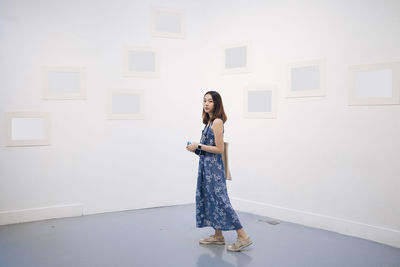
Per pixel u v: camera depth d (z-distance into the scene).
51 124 3.97
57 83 3.97
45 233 3.46
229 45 4.33
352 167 3.43
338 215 3.53
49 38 3.92
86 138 4.12
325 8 3.57
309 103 3.71
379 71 3.23
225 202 2.93
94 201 4.18
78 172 4.10
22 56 3.82
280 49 3.92
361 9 3.33
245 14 4.20
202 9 4.58
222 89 4.43
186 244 3.15
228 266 2.67
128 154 4.32
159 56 4.41
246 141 4.23
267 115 4.04
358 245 3.15
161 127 4.46
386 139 3.21
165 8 4.42
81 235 3.40
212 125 2.97
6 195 3.79
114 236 3.37
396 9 3.12
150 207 4.44
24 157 3.86
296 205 3.84
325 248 3.06
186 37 4.54
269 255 2.89
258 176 4.14
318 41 3.63
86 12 4.07
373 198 3.29
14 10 3.77
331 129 3.56
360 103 3.34
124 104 4.29
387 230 3.19
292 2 3.81
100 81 4.16
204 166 2.99
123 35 4.25
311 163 3.71
